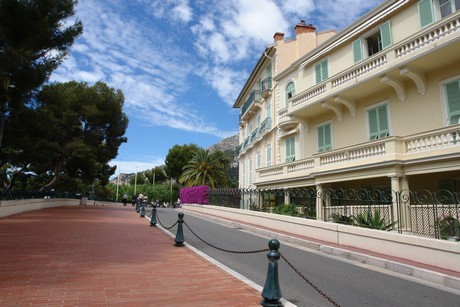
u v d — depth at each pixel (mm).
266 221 15445
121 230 13359
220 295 5230
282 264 8195
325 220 13391
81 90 30219
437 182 12648
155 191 63531
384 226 10758
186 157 63031
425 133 11617
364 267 8219
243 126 36094
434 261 7676
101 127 32031
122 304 4660
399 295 5875
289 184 19078
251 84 31766
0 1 10156
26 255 7754
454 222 9250
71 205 32312
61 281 5730
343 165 14562
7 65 11227
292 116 19531
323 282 6582
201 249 9867
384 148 12750
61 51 14062
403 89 13953
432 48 11594
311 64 19859
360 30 16062
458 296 5969
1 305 4445
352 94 15852
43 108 17328
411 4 14047
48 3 11656
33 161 21375
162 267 7105
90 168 32219
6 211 16562
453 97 12250
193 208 28859
